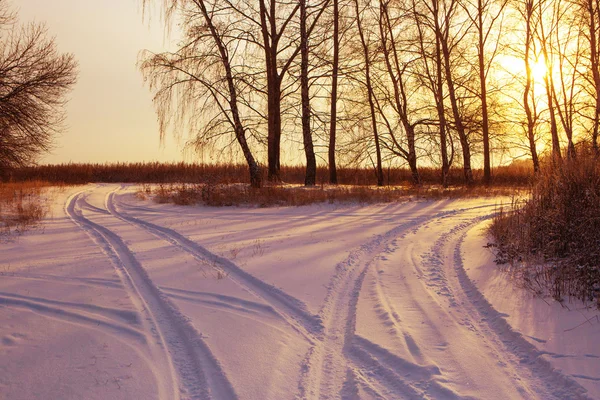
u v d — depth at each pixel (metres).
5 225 14.29
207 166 35.56
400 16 25.48
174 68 20.70
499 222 10.99
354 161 29.12
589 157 9.09
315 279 8.00
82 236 12.63
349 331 5.89
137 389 4.46
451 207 17.81
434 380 4.46
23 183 28.52
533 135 28.31
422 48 25.95
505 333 5.58
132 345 5.50
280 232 12.63
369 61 26.92
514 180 30.80
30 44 23.94
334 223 14.23
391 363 4.92
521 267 7.85
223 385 4.54
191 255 9.98
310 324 6.17
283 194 20.08
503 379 4.51
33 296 7.31
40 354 5.24
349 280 8.08
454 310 6.45
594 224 7.64
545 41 18.36
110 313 6.59
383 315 6.25
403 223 13.99
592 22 15.02
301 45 23.03
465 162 26.94
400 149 26.69
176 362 5.10
